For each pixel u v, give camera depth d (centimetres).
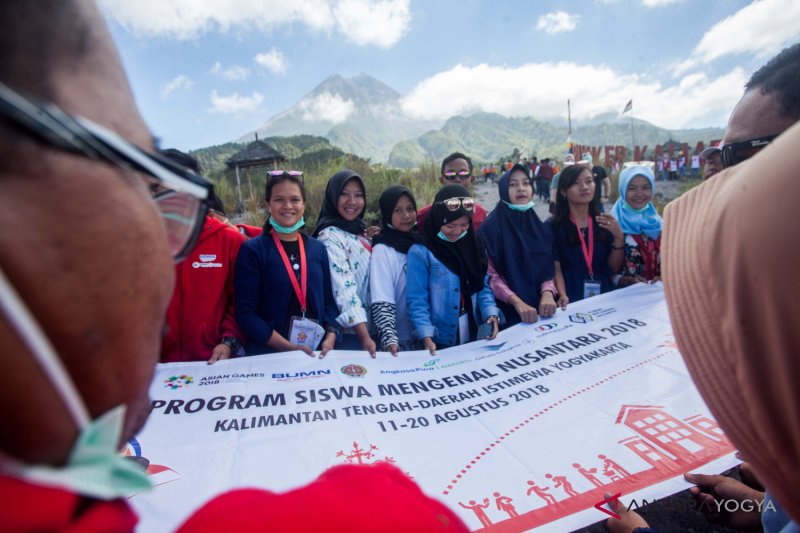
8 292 34
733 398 57
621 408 205
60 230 37
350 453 177
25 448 37
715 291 56
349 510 47
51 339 37
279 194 287
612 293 320
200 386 215
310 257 297
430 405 210
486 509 155
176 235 65
